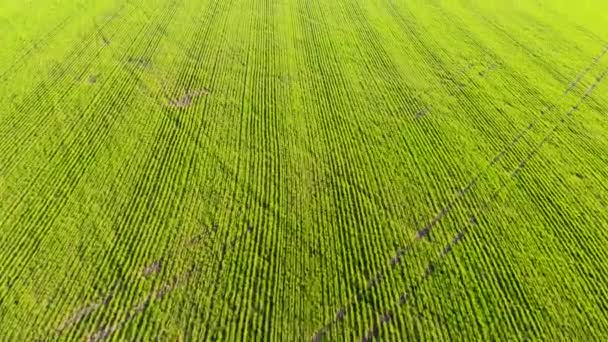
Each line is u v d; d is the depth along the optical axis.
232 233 13.28
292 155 16.33
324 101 19.45
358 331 10.98
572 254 13.14
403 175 15.67
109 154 16.12
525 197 15.01
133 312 11.23
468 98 20.17
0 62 21.28
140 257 12.53
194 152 16.33
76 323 10.99
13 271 12.12
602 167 16.48
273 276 12.12
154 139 16.91
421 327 11.15
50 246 12.80
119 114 18.17
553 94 20.70
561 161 16.70
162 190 14.68
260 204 14.27
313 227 13.57
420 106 19.45
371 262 12.62
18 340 10.65
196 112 18.44
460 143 17.34
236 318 11.14
